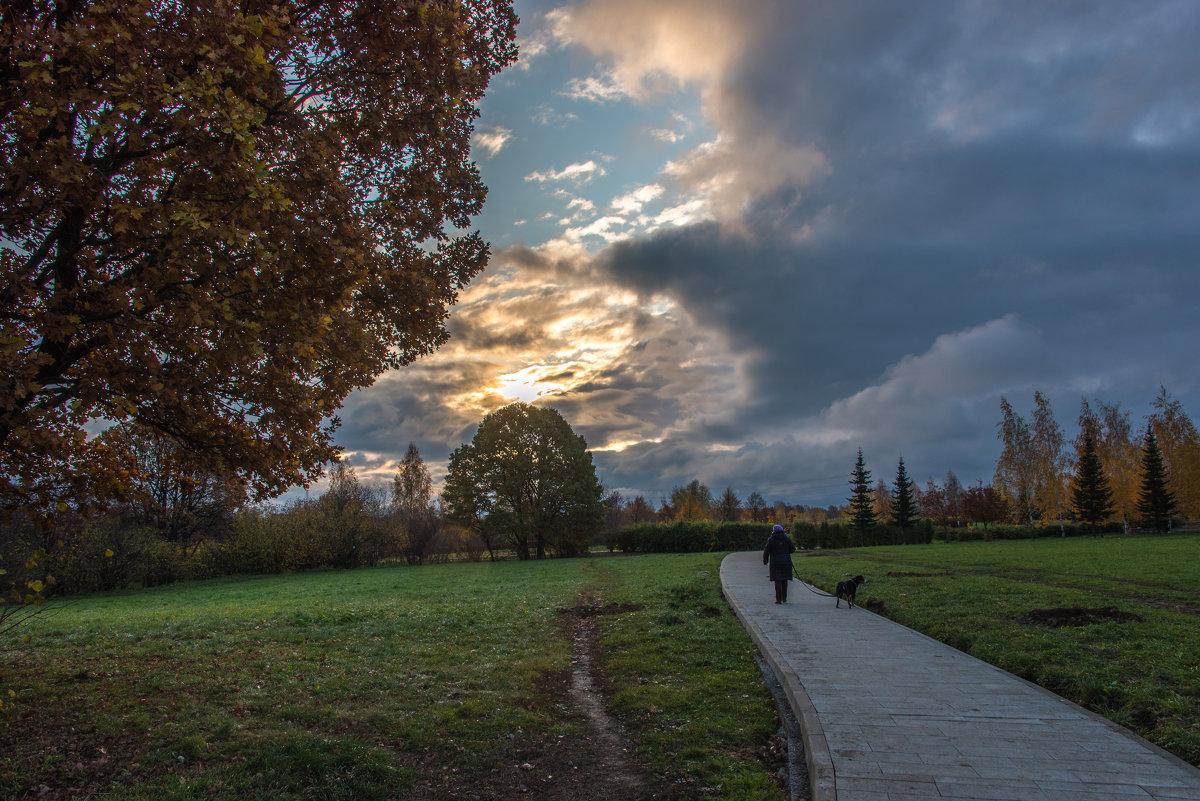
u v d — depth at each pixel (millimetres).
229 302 6867
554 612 17750
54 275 7641
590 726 8227
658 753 6918
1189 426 62406
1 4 6562
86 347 7590
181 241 6504
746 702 8422
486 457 54719
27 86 6199
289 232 7234
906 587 19016
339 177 8828
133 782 5891
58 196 6621
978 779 5203
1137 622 11531
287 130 8211
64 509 8617
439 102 9531
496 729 7809
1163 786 5039
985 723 6613
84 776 5984
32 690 8320
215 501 45062
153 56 6840
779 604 16203
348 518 52969
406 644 12742
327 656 11438
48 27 6715
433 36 8906
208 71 6195
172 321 7137
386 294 10617
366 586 31328
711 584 22094
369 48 9305
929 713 6953
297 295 7430
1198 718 6582
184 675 9578
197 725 7281
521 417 56031
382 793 6051
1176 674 8070
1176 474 62875
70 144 6473
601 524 57500
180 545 41656
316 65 9359
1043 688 8031
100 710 7672
